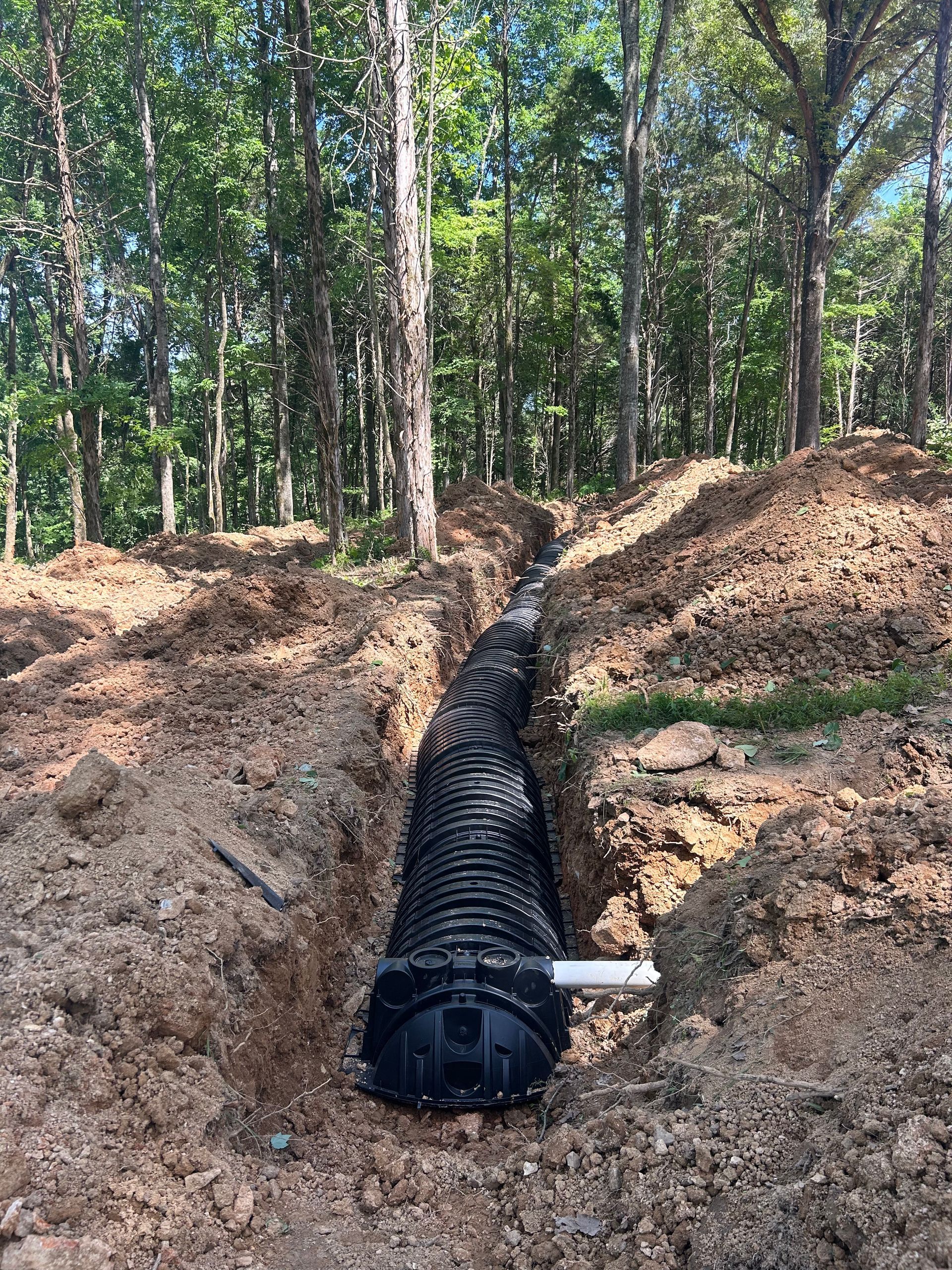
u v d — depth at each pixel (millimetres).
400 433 17922
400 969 5191
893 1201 2398
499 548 21734
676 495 17750
